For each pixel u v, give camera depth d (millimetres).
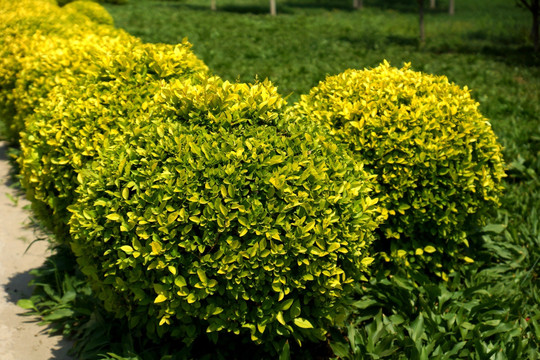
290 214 3293
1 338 4094
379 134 4266
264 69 12570
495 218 5465
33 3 10164
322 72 12477
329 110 4543
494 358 3705
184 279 3215
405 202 4309
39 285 4645
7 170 7473
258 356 3672
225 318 3295
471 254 4906
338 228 3359
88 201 3525
